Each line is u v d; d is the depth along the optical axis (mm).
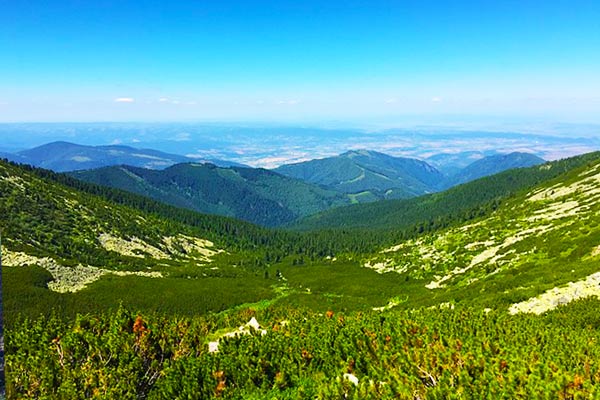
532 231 78125
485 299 34938
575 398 9250
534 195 129750
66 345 15453
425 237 135875
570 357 12625
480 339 14375
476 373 11258
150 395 14047
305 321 22000
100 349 15555
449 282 68875
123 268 139625
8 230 138375
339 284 100250
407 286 79688
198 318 25797
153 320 19484
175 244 191500
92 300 100562
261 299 100000
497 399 9914
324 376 13273
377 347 15320
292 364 15172
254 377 14641
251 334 19203
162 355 16375
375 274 107875
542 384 9875
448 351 12578
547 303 27781
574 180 121500
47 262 121500
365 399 10883
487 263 67500
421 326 17266
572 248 49812
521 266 52719
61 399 12422
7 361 13883
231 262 181750
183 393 13633
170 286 116875
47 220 161500
